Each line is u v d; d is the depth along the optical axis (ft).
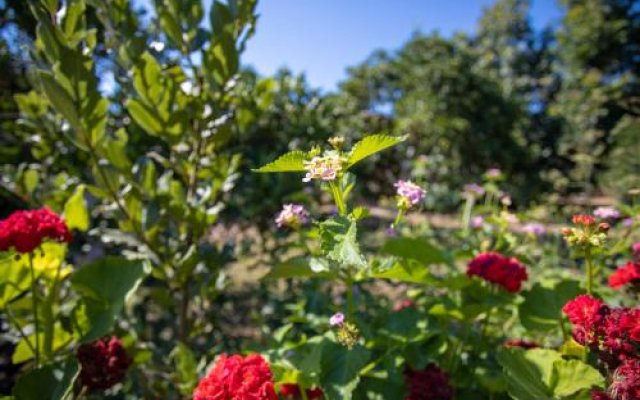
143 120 6.60
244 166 10.98
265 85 8.66
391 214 19.67
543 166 40.50
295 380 4.60
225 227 11.50
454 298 5.96
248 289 12.80
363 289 8.58
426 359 5.28
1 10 9.75
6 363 8.89
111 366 5.23
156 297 7.10
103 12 6.54
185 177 7.34
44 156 9.28
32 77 6.86
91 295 5.88
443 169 25.57
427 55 39.93
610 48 45.57
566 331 5.44
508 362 4.49
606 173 31.24
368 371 4.84
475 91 36.60
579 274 9.75
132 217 6.66
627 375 3.59
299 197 9.85
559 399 4.11
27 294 6.47
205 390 4.01
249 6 6.91
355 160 4.00
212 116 7.00
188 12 6.85
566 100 41.19
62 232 5.23
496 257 5.58
